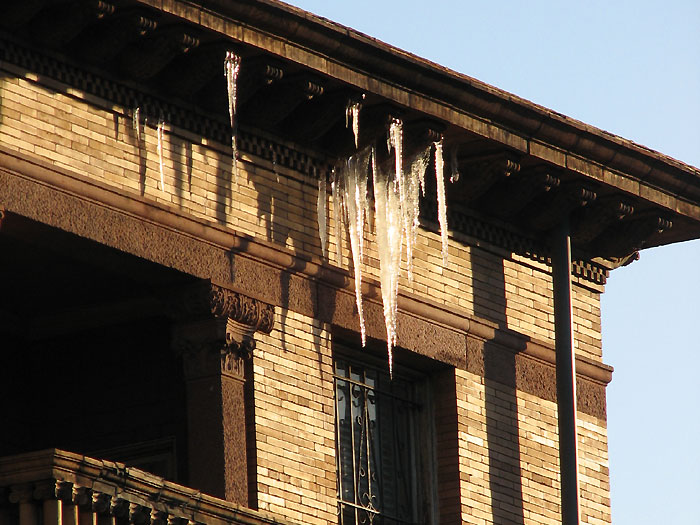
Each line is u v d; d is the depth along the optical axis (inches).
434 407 1759.4
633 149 1806.1
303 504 1601.9
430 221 1759.4
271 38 1565.0
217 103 1589.6
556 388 1833.2
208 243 1579.7
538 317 1839.3
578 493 1786.4
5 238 1536.7
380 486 1710.1
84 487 1369.3
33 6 1467.8
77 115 1514.5
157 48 1525.6
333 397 1664.6
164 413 1638.8
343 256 1676.9
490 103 1700.3
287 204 1646.2
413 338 1723.7
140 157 1547.7
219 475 1549.0
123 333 1675.7
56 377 1691.7
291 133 1646.2
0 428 1667.1
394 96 1643.7
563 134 1756.9
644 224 1868.8
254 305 1600.6
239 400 1576.0
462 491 1734.7
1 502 1362.0
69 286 1637.6
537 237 1843.0
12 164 1461.6
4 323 1685.5
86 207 1503.4
